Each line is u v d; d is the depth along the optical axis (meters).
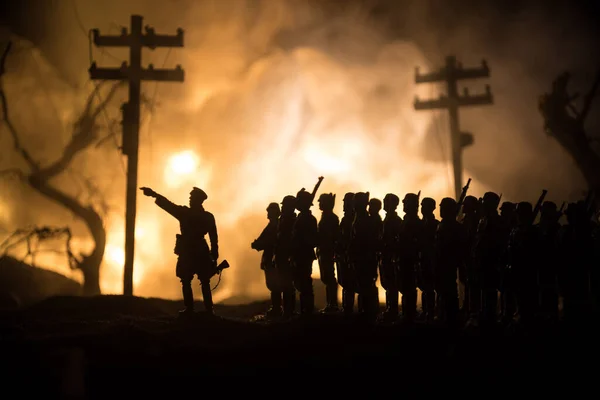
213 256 49.00
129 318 55.47
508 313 50.62
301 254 49.47
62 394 31.17
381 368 35.75
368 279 49.19
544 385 33.69
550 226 50.03
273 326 45.25
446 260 46.38
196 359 37.25
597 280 50.28
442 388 33.34
